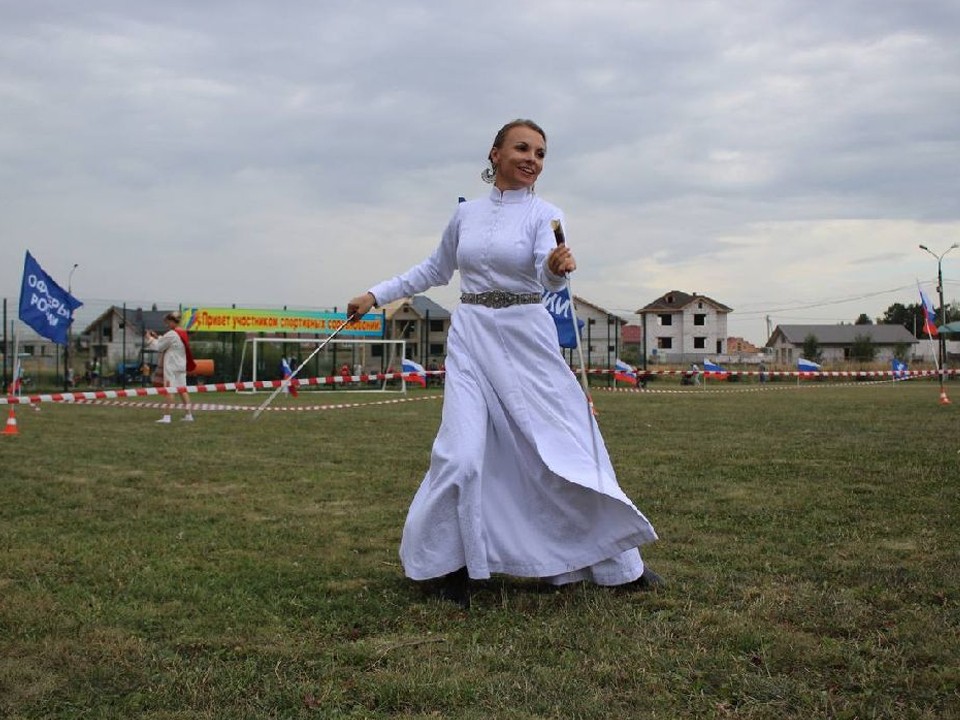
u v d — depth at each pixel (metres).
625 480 7.30
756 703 2.73
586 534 3.87
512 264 3.89
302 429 12.66
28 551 4.77
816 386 34.06
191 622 3.57
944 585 3.98
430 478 3.87
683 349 78.12
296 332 34.56
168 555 4.72
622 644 3.26
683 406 18.45
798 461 8.52
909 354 87.69
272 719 2.65
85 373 33.44
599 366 43.53
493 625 3.51
